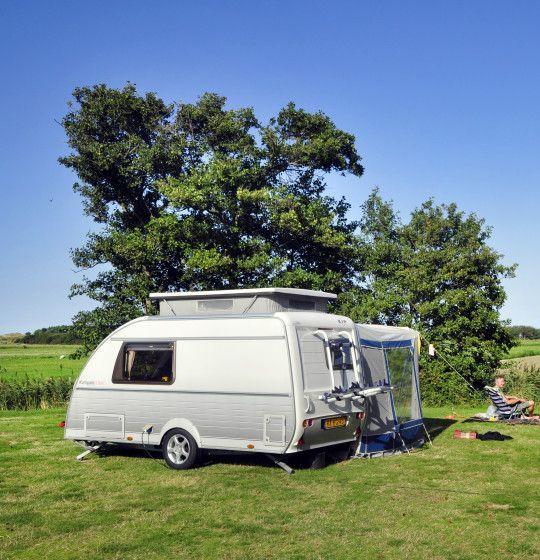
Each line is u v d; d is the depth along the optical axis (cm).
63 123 2853
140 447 1194
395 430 1235
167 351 1133
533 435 1388
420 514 792
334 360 1101
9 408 2206
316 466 1074
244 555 656
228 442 1063
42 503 882
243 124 2903
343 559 640
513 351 5059
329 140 2739
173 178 2652
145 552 674
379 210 2811
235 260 2625
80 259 2792
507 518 770
